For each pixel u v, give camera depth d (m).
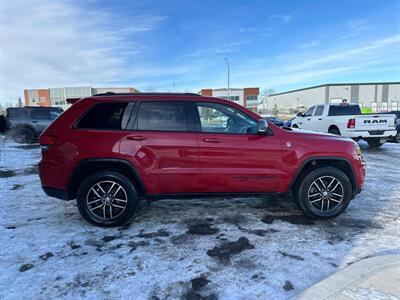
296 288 2.69
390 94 62.56
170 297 2.58
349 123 10.67
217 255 3.29
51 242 3.61
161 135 3.93
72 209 4.80
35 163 9.05
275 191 4.18
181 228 4.03
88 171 4.06
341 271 2.86
